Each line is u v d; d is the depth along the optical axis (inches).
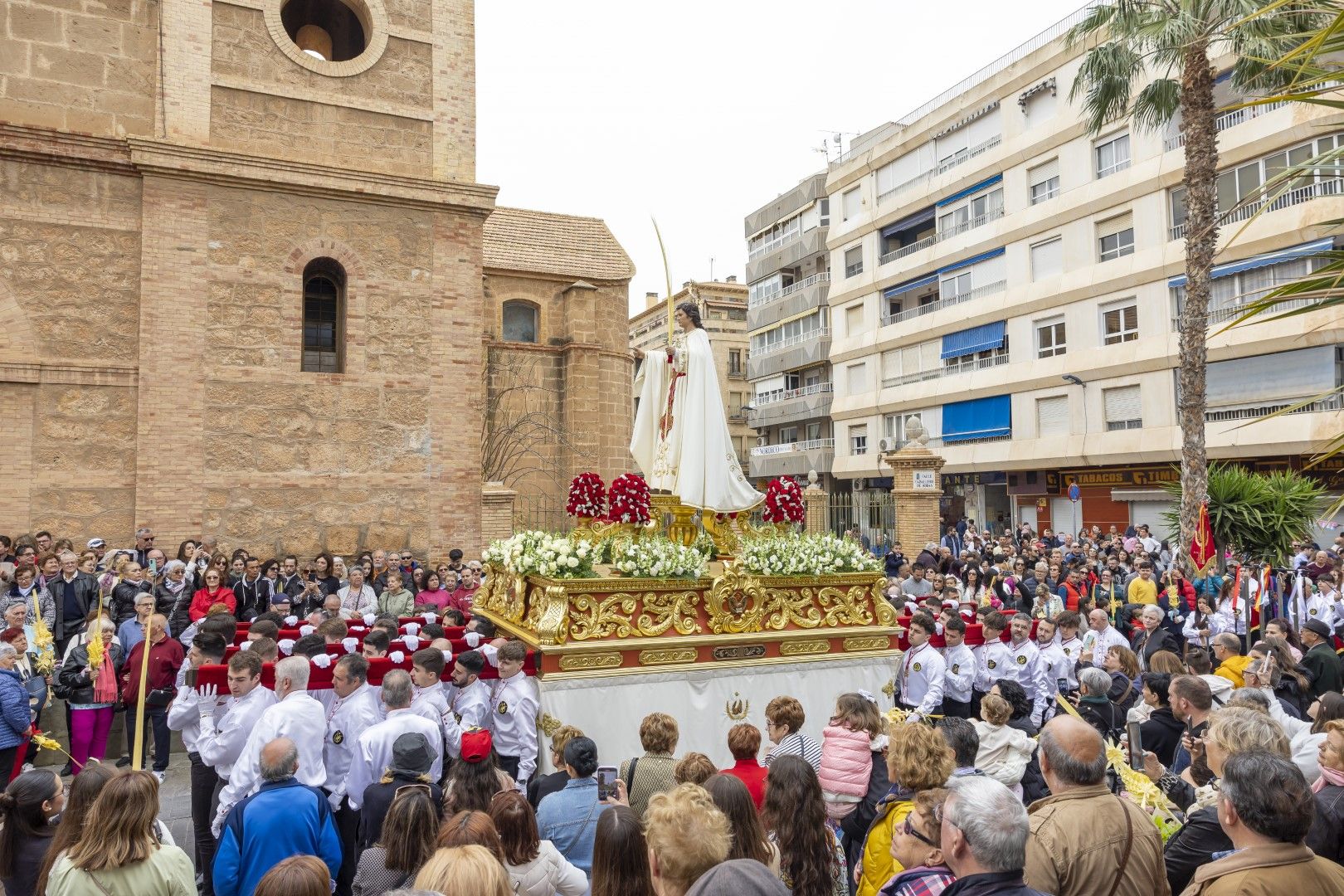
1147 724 257.6
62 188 550.6
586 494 385.7
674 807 132.4
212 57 594.9
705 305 2463.1
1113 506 1195.3
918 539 837.2
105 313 560.1
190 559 506.3
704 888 110.3
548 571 324.8
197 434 575.5
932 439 1483.8
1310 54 160.4
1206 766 203.0
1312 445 932.0
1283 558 639.8
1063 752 151.2
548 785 219.5
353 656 266.4
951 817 124.1
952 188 1440.7
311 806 194.2
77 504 546.3
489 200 674.2
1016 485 1344.7
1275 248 964.6
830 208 1785.2
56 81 554.3
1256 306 173.9
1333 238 908.6
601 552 349.7
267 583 478.9
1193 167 633.0
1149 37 641.0
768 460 1999.3
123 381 561.0
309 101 626.5
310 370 636.7
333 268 641.6
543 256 1079.6
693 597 341.7
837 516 900.6
